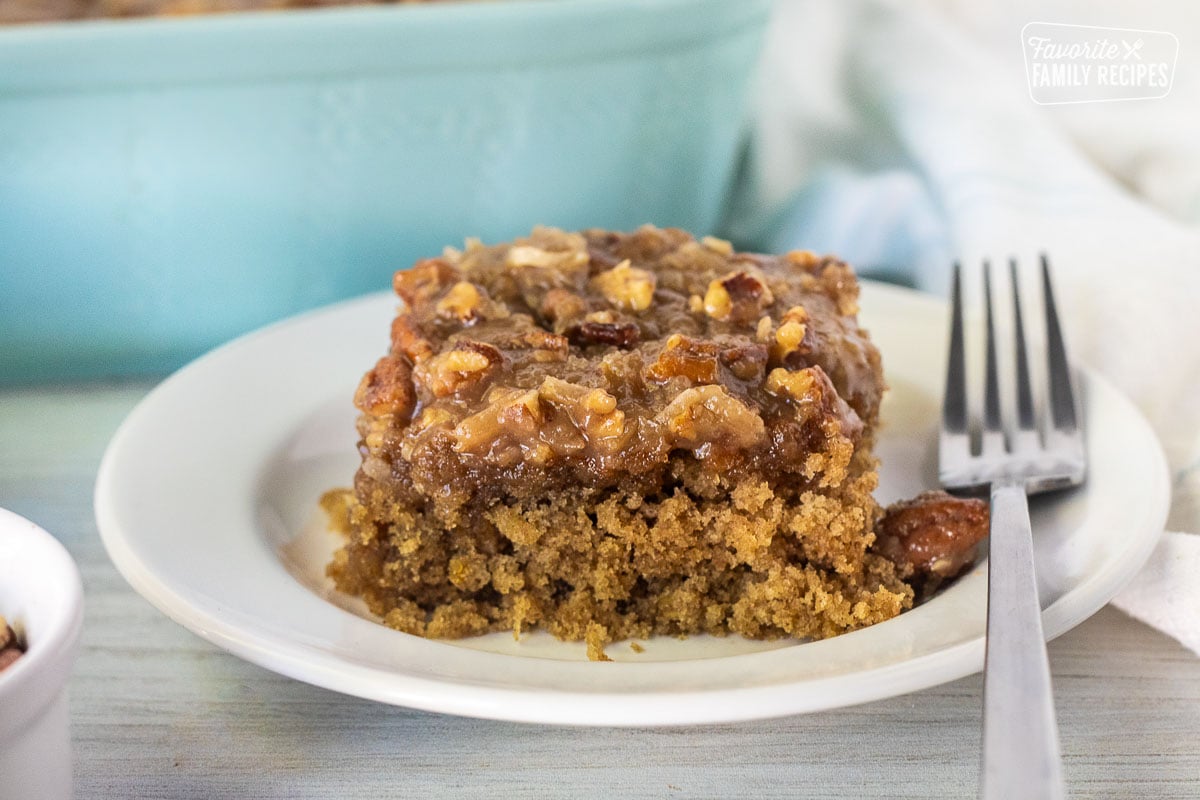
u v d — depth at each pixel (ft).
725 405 1.16
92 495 1.37
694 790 1.08
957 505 1.21
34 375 1.56
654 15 1.49
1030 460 1.28
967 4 1.91
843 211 1.67
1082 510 1.21
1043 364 1.42
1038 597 1.09
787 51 1.79
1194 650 1.18
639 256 1.33
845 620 1.18
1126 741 1.11
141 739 1.12
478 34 1.47
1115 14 1.86
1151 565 1.18
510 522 1.20
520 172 1.55
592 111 1.54
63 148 1.45
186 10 1.66
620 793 1.08
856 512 1.20
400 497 1.21
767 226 1.72
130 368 1.58
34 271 1.50
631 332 1.22
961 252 1.56
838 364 1.23
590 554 1.21
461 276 1.29
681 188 1.63
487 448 1.17
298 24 1.43
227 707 1.14
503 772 1.09
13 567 1.04
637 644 1.20
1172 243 1.52
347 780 1.09
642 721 1.03
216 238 1.52
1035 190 1.59
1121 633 1.21
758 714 1.04
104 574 1.27
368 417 1.23
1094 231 1.55
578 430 1.17
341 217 1.54
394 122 1.50
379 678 1.06
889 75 1.70
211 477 1.26
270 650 1.08
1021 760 0.97
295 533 1.27
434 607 1.24
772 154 1.74
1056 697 1.15
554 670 1.08
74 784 1.08
